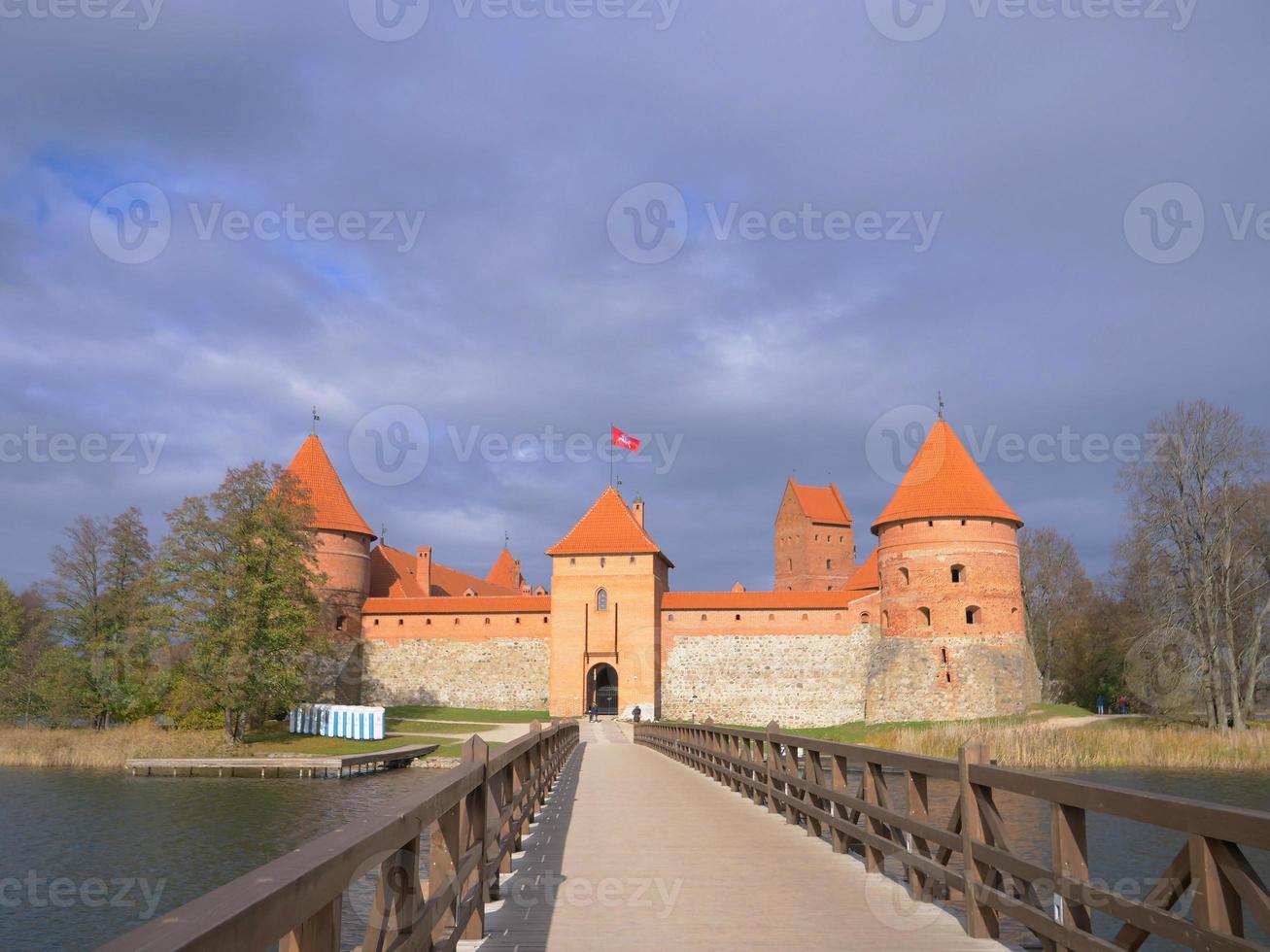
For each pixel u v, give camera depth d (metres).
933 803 25.97
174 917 2.74
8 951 17.38
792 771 14.41
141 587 52.88
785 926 8.12
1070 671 70.38
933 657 54.31
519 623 62.91
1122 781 33.59
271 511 49.81
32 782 38.12
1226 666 48.03
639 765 28.06
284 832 27.61
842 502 99.62
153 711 54.84
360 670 63.84
